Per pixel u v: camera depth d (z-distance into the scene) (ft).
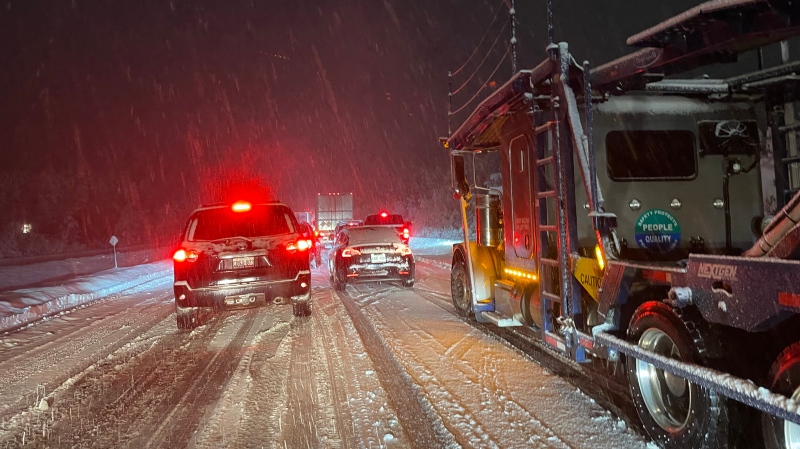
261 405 17.66
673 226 19.54
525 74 19.57
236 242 29.53
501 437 14.46
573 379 19.35
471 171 32.04
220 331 30.40
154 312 38.99
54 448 14.97
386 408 16.87
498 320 24.29
